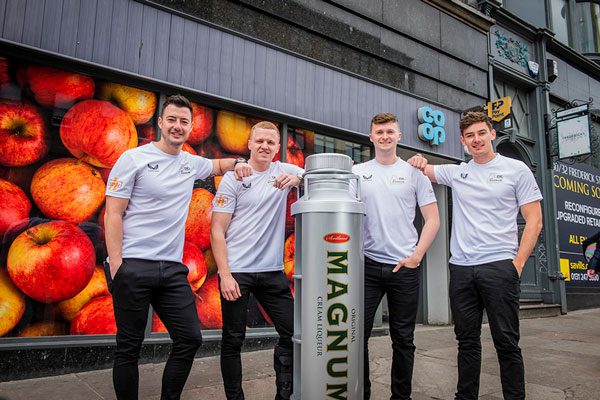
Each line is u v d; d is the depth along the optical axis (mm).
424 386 3379
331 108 5395
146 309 2217
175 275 2293
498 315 2492
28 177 3652
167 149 2385
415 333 5738
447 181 2867
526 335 5824
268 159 2633
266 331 4625
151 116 4227
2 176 3559
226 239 2631
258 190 2615
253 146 2625
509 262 2539
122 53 3990
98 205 3934
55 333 3615
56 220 3736
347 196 1951
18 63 3662
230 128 4730
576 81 10266
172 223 2322
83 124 3910
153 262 2232
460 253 2693
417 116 6340
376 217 2613
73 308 3717
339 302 1839
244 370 3742
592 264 4664
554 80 9453
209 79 4465
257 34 4871
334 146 5527
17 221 3572
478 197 2672
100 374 3541
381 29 6070
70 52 3738
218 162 2645
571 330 6277
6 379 3314
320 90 5316
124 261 2195
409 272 2555
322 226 1865
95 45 3861
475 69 7387
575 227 9344
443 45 6867
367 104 5766
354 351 1853
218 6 4602
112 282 2191
